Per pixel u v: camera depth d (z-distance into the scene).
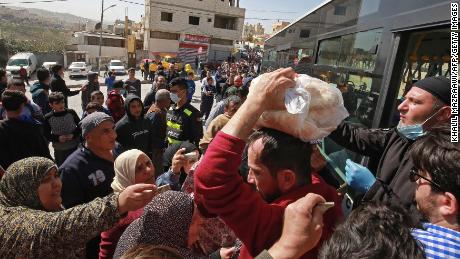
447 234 1.16
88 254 2.68
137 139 4.43
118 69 32.12
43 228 1.65
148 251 1.22
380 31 3.17
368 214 0.94
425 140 1.36
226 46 46.78
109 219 1.65
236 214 1.14
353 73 3.87
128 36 44.06
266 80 1.12
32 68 27.55
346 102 4.05
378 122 2.93
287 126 1.16
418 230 1.18
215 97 15.22
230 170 1.12
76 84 24.55
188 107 4.73
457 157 1.23
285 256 1.00
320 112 1.15
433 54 2.65
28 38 63.28
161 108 4.74
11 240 1.65
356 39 3.85
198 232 1.88
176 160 2.84
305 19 6.48
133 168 2.51
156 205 1.79
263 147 1.19
